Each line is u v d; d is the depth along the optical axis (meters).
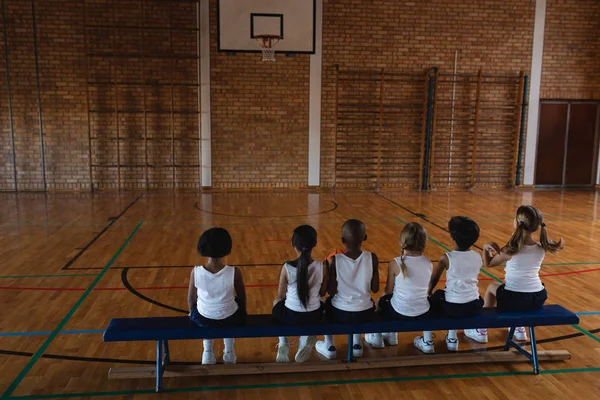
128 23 9.20
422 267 2.58
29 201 8.28
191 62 9.43
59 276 4.31
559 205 8.52
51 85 9.19
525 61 10.20
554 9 10.11
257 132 9.80
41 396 2.38
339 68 9.78
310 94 9.80
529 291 2.74
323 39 9.65
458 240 2.65
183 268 4.59
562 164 10.72
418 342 2.95
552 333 3.18
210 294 2.42
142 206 7.93
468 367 2.73
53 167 9.43
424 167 10.24
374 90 9.95
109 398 2.38
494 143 10.44
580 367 2.74
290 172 10.04
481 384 2.55
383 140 10.15
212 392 2.45
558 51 10.27
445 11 9.87
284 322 2.51
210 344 2.67
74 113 9.30
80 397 2.38
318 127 9.93
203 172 9.80
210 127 9.66
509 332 2.90
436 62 10.01
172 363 2.75
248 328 2.45
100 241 5.59
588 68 10.41
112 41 9.20
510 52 10.14
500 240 5.89
